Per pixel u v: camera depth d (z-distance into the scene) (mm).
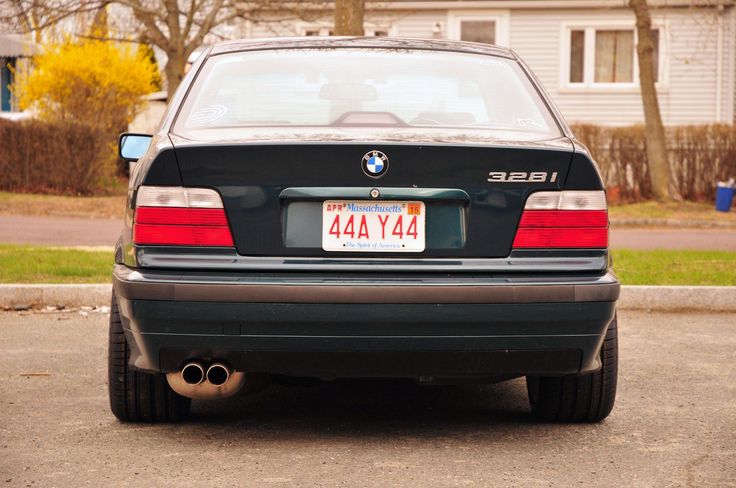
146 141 5078
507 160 3898
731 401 5129
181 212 3867
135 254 3893
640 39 20297
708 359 6266
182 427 4527
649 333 7215
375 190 3852
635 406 5008
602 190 3984
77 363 5980
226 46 4848
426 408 4945
